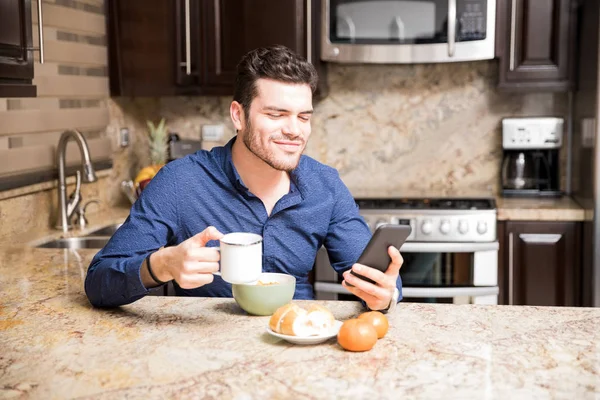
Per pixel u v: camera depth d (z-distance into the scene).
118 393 1.18
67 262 2.22
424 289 3.32
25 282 1.95
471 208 3.33
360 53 3.47
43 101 2.96
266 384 1.21
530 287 3.37
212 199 1.90
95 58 3.42
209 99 3.99
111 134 3.62
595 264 3.15
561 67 3.48
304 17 3.47
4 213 2.70
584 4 3.33
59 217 2.96
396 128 3.93
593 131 3.15
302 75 1.71
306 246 1.97
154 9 3.51
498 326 1.51
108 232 3.13
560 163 3.80
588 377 1.24
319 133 3.97
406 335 1.46
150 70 3.54
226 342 1.41
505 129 3.71
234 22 3.52
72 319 1.58
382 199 3.57
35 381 1.24
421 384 1.21
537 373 1.25
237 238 1.53
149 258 1.59
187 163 1.92
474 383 1.21
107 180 3.57
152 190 1.89
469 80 3.86
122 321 1.56
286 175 1.93
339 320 1.58
